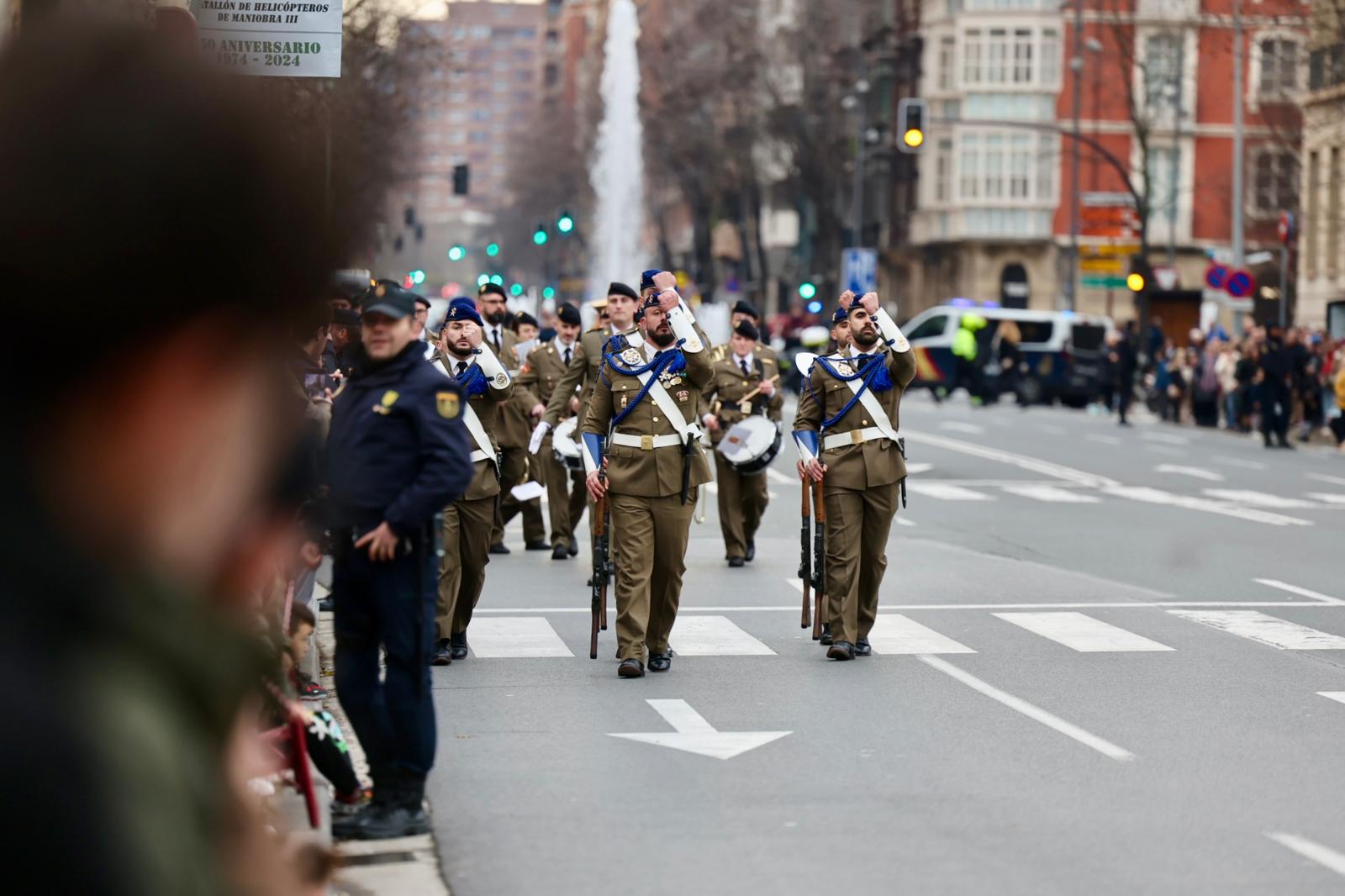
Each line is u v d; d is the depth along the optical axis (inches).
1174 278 5762.8
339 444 822.5
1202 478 3107.8
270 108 108.4
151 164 103.1
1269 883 740.0
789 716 1107.3
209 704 107.7
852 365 1327.5
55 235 101.6
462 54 5871.1
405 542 802.8
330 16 1419.8
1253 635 1472.7
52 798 95.4
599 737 1039.0
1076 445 3878.0
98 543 104.6
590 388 1843.0
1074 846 798.5
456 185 6486.2
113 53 103.6
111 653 103.1
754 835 810.8
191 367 106.0
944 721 1096.2
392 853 774.5
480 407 1307.8
